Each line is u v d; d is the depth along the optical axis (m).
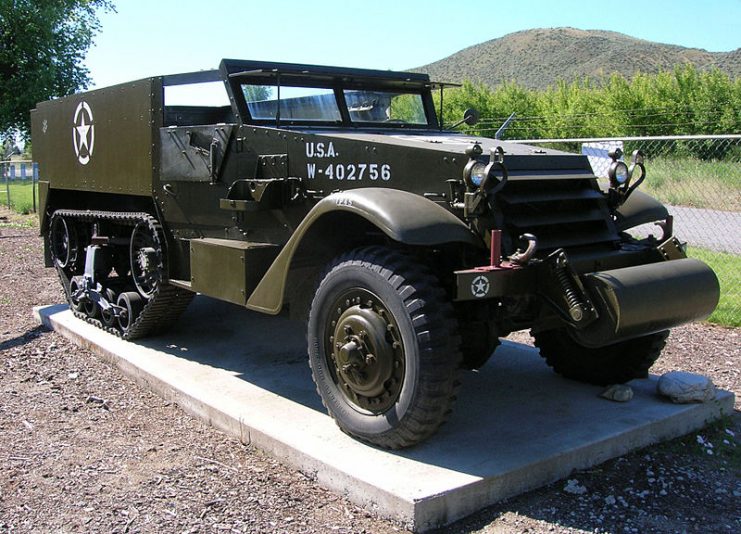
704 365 5.52
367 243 4.07
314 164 4.28
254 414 4.10
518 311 3.84
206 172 4.90
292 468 3.71
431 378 3.33
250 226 4.73
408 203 3.46
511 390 4.55
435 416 3.39
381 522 3.22
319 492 3.48
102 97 5.84
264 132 4.53
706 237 10.26
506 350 5.45
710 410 4.33
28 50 22.53
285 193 4.43
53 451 3.93
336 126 4.98
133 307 5.61
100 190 6.00
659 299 3.44
